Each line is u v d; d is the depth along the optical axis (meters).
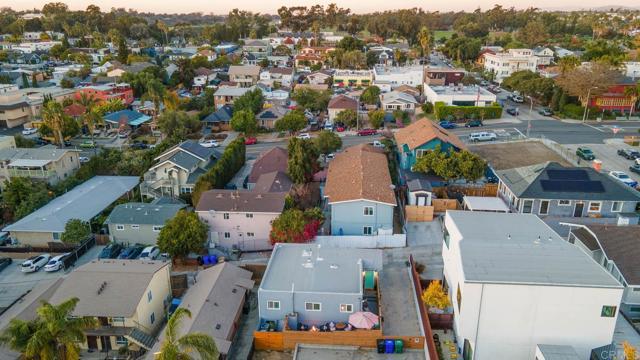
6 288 43.28
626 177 59.78
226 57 167.12
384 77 125.19
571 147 74.69
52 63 169.88
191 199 58.84
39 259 46.94
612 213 47.69
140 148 84.69
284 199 49.81
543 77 107.56
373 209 47.41
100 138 91.19
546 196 47.66
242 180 66.25
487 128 88.56
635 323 33.81
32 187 59.81
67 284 36.28
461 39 172.50
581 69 95.62
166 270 39.44
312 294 34.62
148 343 33.88
